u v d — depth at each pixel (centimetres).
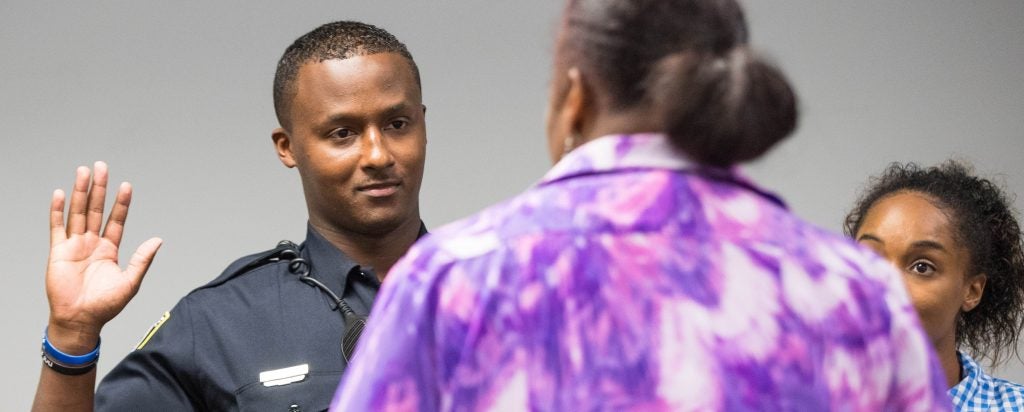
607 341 198
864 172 812
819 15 814
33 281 799
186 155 802
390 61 429
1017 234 448
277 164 805
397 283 207
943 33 820
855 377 208
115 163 799
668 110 202
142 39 804
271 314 425
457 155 802
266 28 805
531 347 199
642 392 196
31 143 800
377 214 425
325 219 437
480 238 206
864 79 816
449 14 805
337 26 439
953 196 425
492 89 803
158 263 795
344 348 416
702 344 199
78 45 802
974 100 820
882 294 214
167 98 803
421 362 202
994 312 459
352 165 423
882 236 415
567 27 213
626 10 207
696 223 206
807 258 210
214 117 803
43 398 397
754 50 206
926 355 216
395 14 804
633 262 201
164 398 420
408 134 430
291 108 435
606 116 211
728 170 213
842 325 208
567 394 197
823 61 814
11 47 802
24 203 799
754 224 210
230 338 420
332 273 429
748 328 201
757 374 199
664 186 206
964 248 415
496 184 801
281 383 412
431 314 203
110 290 396
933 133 817
